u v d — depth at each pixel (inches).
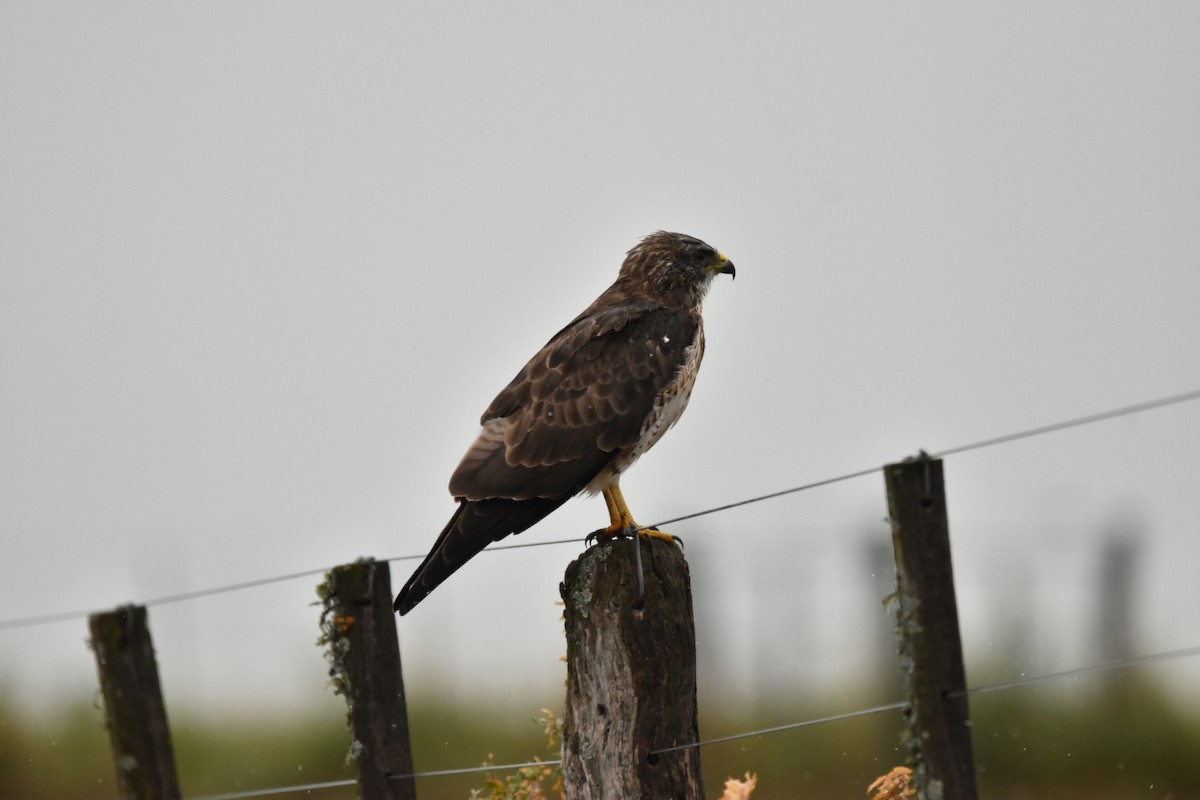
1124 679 802.8
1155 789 726.5
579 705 336.5
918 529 283.1
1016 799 723.4
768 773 764.0
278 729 890.7
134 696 322.3
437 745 828.0
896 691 849.5
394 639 359.6
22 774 861.8
